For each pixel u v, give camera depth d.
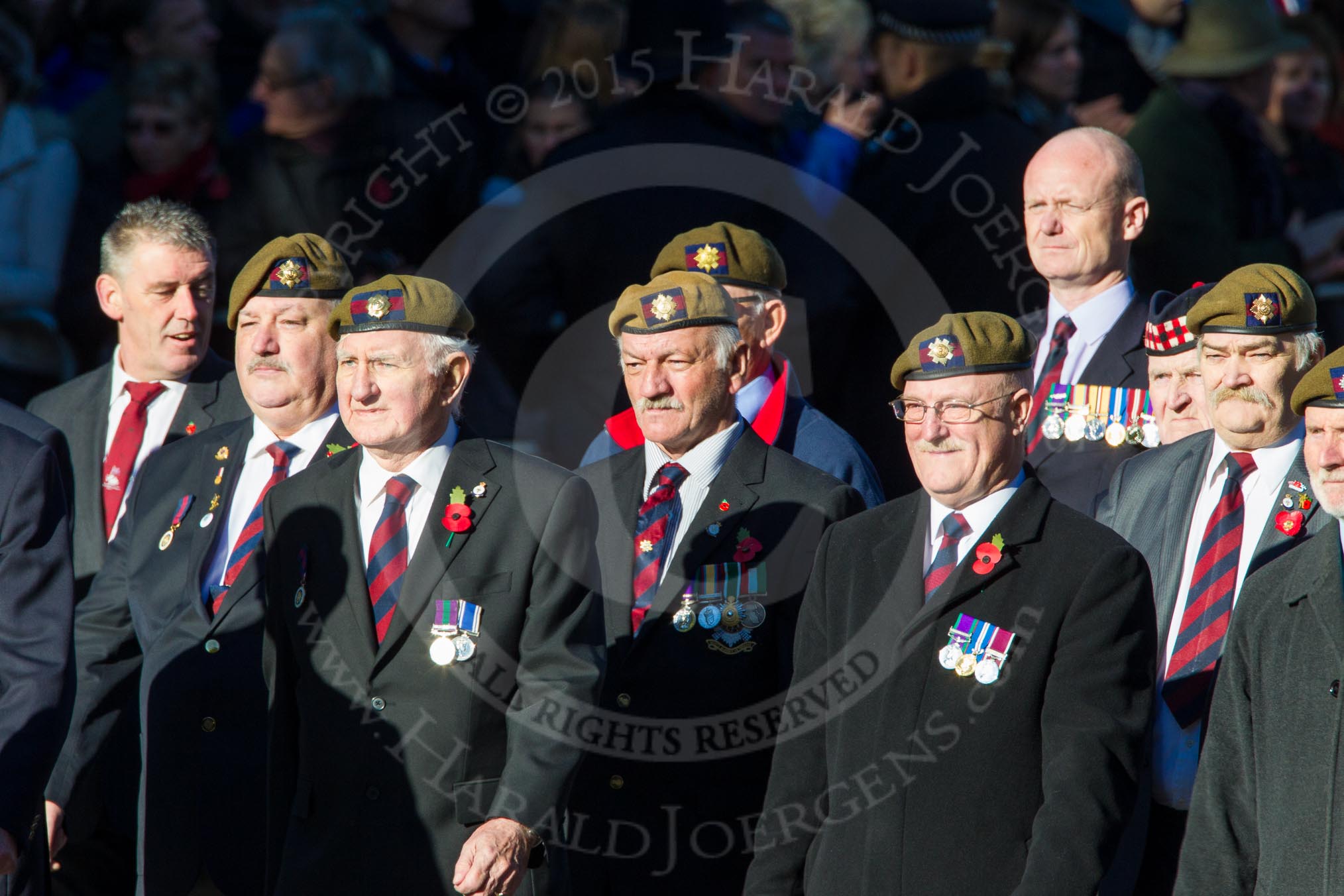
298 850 15.20
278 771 15.71
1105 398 19.72
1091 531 14.62
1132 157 20.34
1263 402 16.02
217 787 16.92
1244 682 13.99
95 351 27.55
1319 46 29.08
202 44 28.00
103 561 20.02
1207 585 16.19
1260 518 16.27
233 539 17.84
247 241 25.48
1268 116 29.08
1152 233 25.89
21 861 15.50
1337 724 13.17
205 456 18.45
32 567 15.69
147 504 18.45
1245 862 13.80
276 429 18.16
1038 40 26.47
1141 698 14.14
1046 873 13.34
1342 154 29.56
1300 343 16.00
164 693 17.23
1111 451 19.59
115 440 20.59
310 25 24.92
